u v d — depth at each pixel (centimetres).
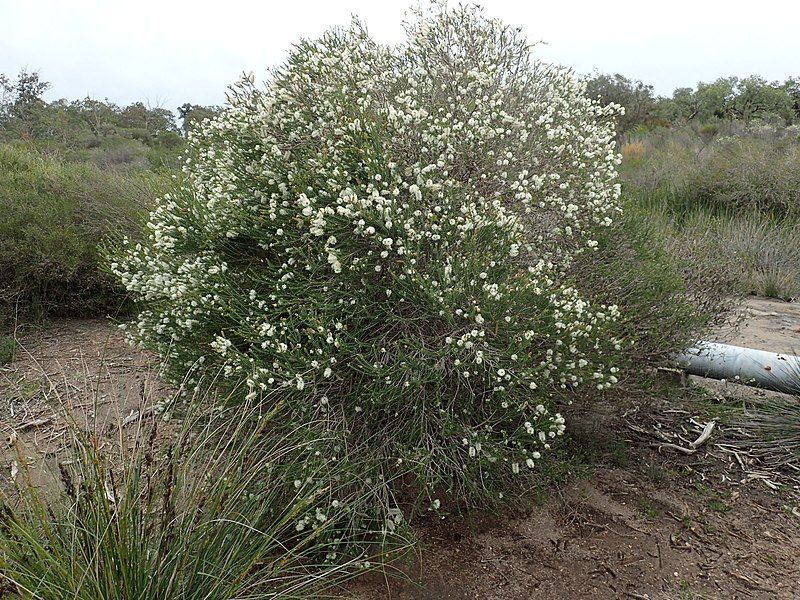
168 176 501
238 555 216
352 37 361
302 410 248
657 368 338
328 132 302
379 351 258
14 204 596
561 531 276
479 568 253
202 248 312
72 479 222
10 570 174
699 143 1477
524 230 305
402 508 280
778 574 253
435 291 247
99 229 591
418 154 298
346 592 239
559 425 256
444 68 344
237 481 224
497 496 272
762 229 808
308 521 231
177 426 296
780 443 339
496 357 250
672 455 337
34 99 1925
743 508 294
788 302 666
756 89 2530
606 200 342
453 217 276
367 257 261
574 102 357
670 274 351
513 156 313
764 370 377
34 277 537
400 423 259
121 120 2366
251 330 257
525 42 354
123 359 463
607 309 301
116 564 188
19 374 440
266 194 302
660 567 256
